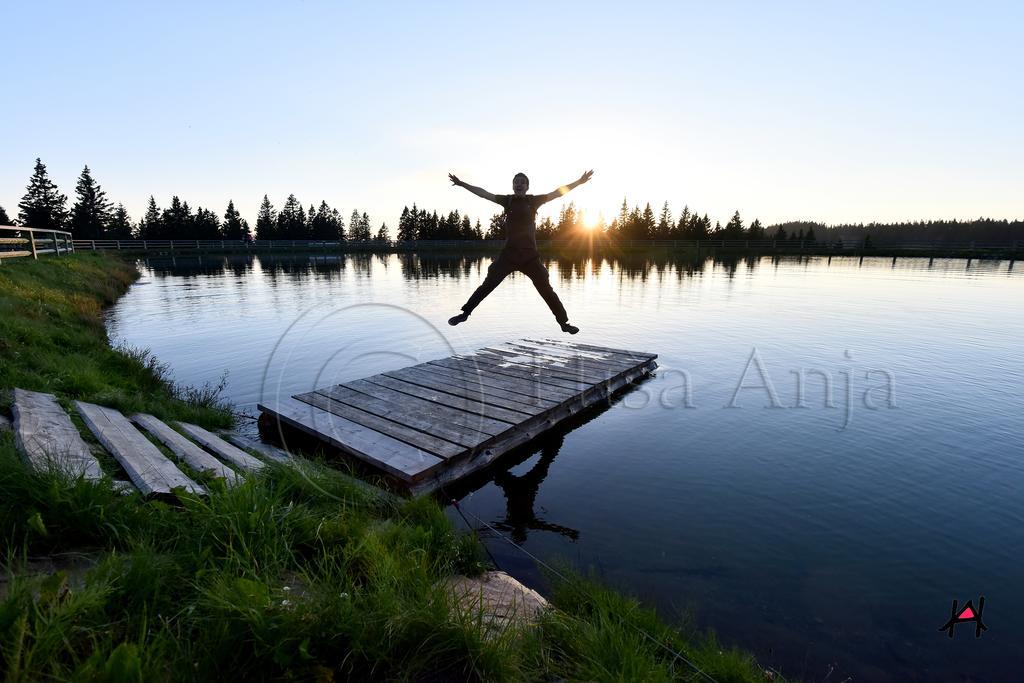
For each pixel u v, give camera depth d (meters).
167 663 1.58
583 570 3.69
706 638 2.96
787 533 4.19
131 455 3.39
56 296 12.16
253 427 6.68
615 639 2.43
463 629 2.04
